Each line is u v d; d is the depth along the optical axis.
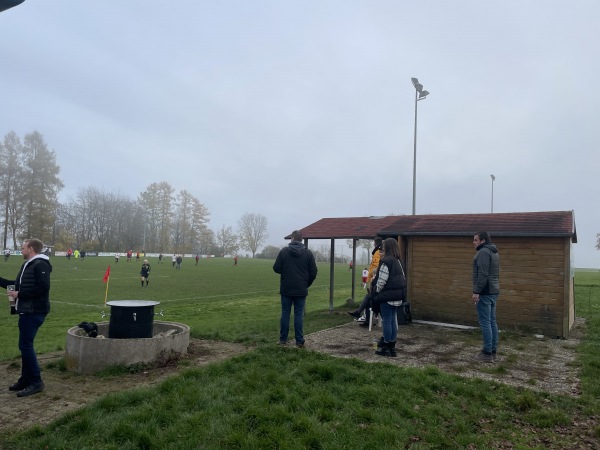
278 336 9.01
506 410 4.98
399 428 4.43
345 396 5.20
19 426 4.48
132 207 102.00
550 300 9.49
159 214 103.31
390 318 7.36
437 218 12.16
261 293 23.55
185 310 16.20
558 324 9.37
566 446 4.18
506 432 4.45
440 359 7.22
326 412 4.67
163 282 29.91
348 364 6.55
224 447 4.00
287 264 7.96
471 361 7.11
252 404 4.81
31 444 4.04
